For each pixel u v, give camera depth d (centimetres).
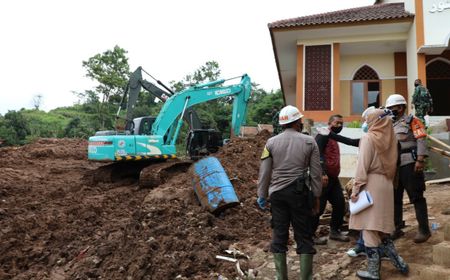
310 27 1398
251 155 1159
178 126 1207
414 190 494
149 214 754
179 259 559
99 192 1075
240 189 895
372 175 432
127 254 598
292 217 444
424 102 1026
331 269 488
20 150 1888
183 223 700
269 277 501
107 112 4338
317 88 1462
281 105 3912
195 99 1264
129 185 1150
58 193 1070
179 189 882
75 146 2084
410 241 515
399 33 1420
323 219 659
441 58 1462
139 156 1121
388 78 1532
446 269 418
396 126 512
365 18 1354
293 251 563
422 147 476
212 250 584
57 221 810
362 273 441
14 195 1048
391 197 432
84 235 741
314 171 442
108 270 566
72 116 5456
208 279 505
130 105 1242
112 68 4200
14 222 782
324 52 1474
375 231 426
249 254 571
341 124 550
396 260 438
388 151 435
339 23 1373
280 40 1524
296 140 446
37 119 5206
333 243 570
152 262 556
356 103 1550
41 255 676
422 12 1301
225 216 750
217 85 1348
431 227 540
